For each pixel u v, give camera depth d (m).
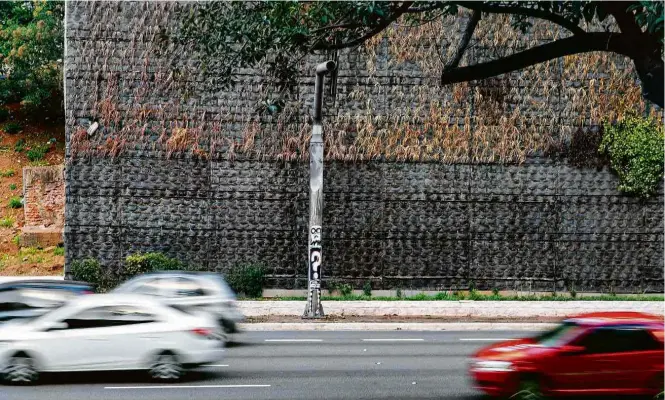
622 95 31.92
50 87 50.25
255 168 31.58
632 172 31.81
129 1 30.94
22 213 43.88
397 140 31.61
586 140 31.94
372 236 31.67
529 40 31.34
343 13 13.20
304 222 31.64
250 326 24.55
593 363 13.02
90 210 31.20
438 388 15.03
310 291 25.92
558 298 31.42
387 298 30.84
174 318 15.45
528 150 31.92
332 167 31.62
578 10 11.92
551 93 31.92
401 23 30.89
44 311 16.81
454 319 26.30
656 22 10.61
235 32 13.53
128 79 31.06
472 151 31.80
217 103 31.38
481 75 12.42
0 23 54.28
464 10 31.39
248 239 31.55
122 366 15.05
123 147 31.19
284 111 31.47
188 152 31.36
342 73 31.48
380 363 17.98
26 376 14.84
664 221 32.12
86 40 30.94
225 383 15.33
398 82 31.56
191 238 31.42
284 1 13.27
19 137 50.00
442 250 31.78
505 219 31.94
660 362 13.16
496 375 13.15
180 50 30.98
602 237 32.09
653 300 31.08
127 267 30.56
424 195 31.77
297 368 17.19
